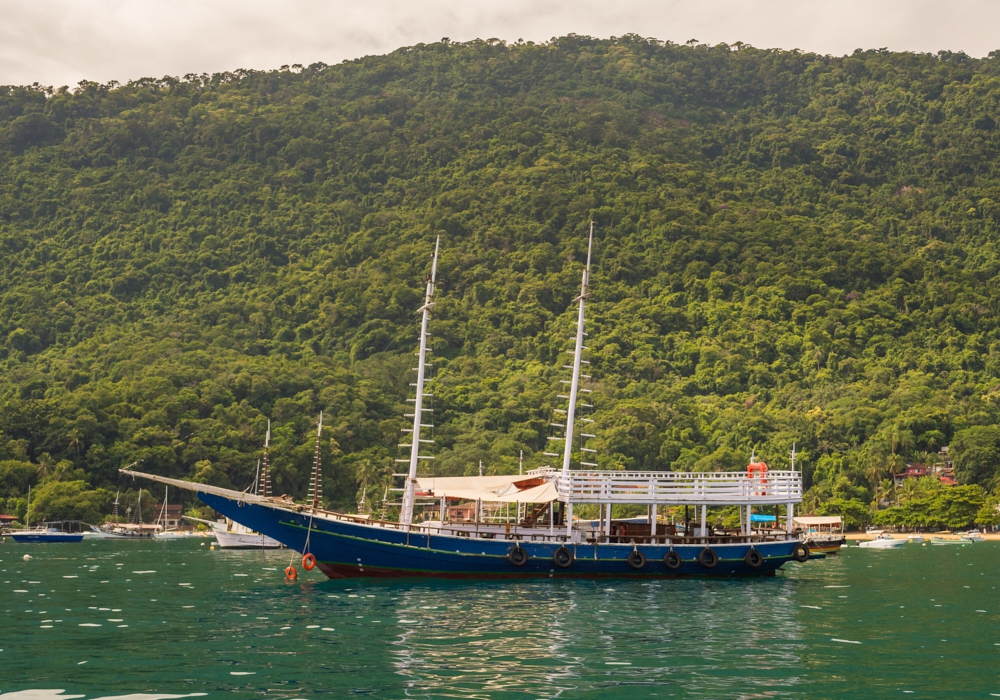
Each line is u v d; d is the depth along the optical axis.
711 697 23.28
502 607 39.19
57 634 32.22
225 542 110.94
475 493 52.47
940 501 167.12
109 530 170.62
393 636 31.61
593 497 51.91
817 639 31.69
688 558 52.16
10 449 186.00
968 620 37.16
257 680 24.78
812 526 134.75
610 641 30.81
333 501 192.00
